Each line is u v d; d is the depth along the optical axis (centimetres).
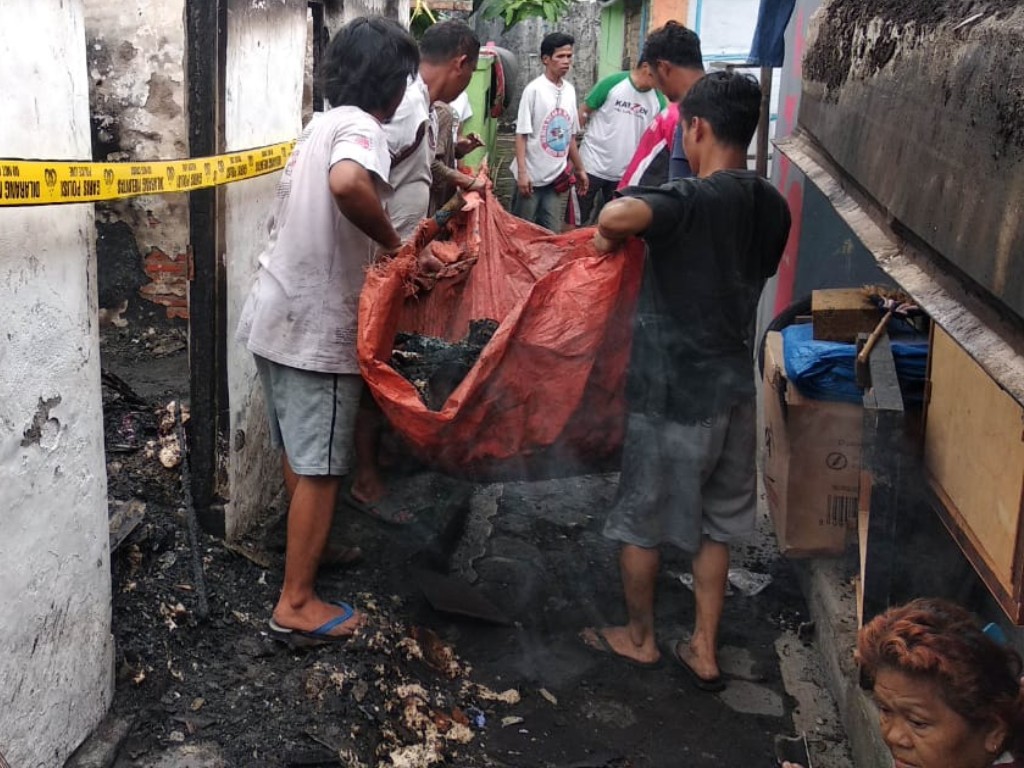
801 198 510
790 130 551
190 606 298
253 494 363
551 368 293
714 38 880
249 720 262
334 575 346
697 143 309
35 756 218
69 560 227
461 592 350
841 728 304
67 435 223
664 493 309
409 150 364
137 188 246
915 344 315
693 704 313
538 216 835
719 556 320
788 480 348
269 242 296
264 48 342
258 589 320
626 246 293
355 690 279
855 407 334
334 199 274
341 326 287
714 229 290
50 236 212
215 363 326
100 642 245
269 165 347
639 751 291
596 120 807
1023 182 164
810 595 360
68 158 219
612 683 319
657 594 371
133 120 547
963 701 167
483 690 309
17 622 208
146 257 583
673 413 302
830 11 359
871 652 180
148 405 410
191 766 244
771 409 385
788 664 337
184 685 271
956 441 266
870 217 288
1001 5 194
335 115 282
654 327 299
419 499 402
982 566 244
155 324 594
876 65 279
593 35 1498
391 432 389
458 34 425
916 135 232
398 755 267
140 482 346
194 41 300
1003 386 163
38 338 209
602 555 391
